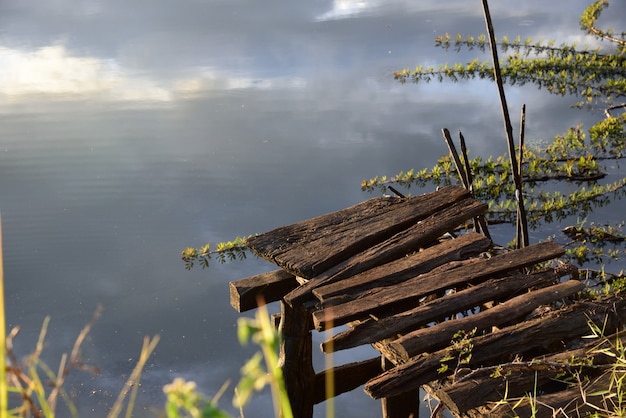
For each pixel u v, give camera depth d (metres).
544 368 3.39
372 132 13.55
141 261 9.52
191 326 8.30
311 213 10.59
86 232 9.98
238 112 14.39
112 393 7.24
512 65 16.84
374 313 4.12
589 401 3.18
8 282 8.96
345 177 11.78
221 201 10.95
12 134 13.09
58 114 14.07
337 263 4.64
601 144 12.72
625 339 3.64
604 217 10.38
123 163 11.98
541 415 3.13
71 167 11.86
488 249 4.70
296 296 4.34
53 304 8.64
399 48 18.41
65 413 6.93
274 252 4.76
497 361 3.68
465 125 13.88
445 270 4.39
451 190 5.34
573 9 22.42
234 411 7.13
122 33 19.67
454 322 3.87
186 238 9.97
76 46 18.59
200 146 12.80
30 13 22.03
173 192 11.18
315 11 21.73
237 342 8.07
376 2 22.81
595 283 8.16
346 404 7.13
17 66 17.14
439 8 22.27
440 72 16.86
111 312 8.50
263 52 17.97
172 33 19.61
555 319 3.79
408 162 12.31
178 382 1.02
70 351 7.85
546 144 13.00
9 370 1.54
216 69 16.81
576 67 16.94
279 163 12.14
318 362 7.73
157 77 16.31
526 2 23.25
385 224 4.95
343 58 17.64
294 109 14.60
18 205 10.63
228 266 9.45
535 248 4.57
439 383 3.84
